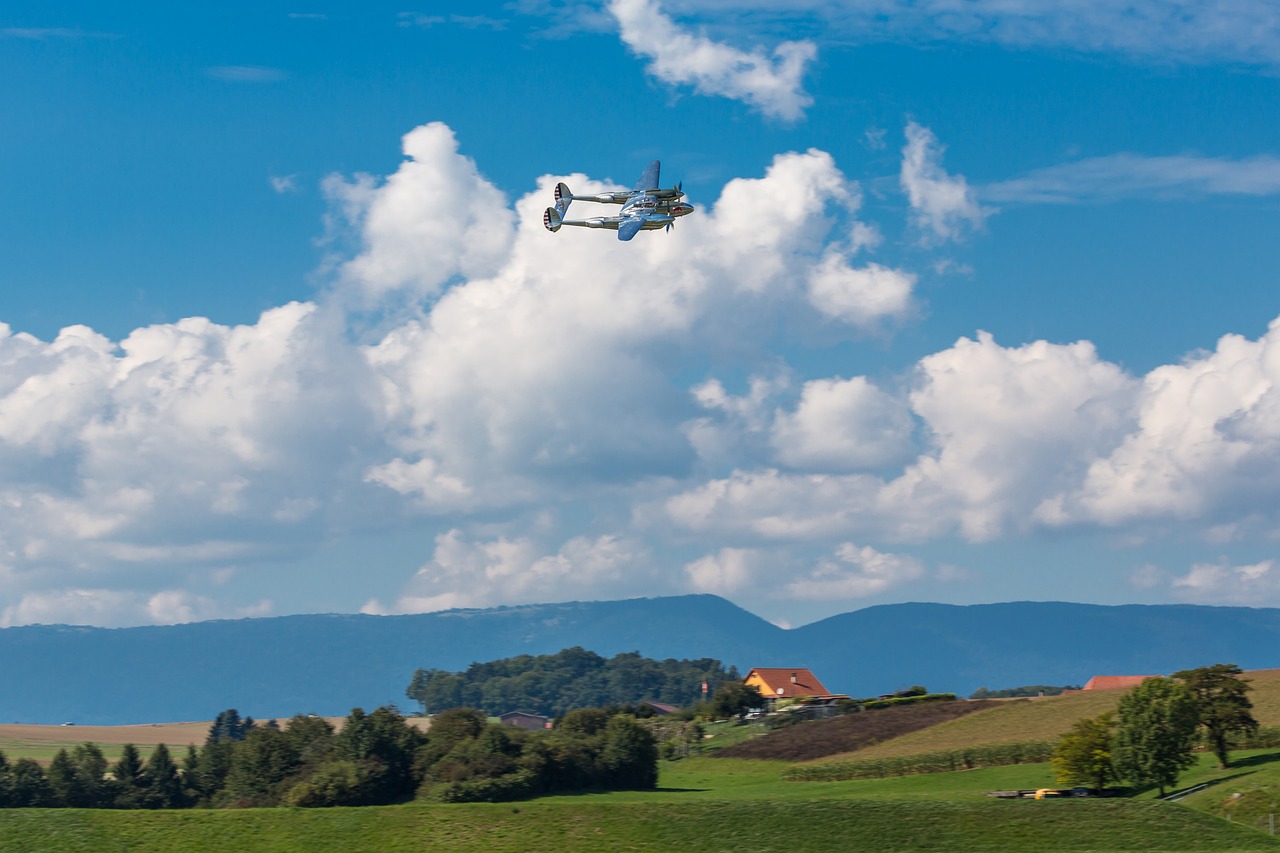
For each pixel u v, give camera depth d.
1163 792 106.56
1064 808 82.25
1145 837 77.38
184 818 80.69
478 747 122.31
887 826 79.12
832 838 77.50
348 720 122.12
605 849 75.50
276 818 80.50
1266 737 122.25
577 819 80.06
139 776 126.06
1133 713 108.50
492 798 115.50
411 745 122.06
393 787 117.69
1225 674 116.12
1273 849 75.06
